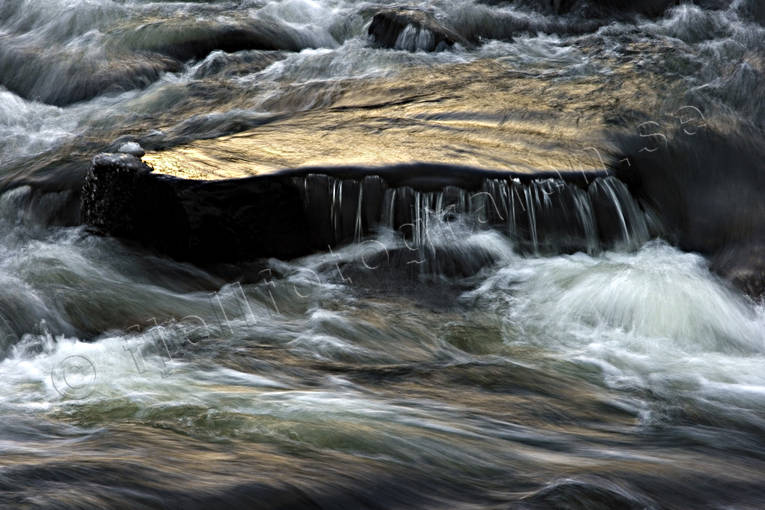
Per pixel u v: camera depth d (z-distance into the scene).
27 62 35.75
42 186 24.20
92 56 35.75
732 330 19.31
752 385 16.42
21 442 11.54
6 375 14.80
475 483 11.31
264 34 38.28
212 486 10.20
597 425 14.10
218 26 38.03
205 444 11.62
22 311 17.50
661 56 32.31
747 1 39.72
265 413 12.96
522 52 34.56
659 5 40.31
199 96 31.75
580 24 39.06
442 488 11.09
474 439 12.68
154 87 33.78
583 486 11.28
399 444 12.11
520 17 38.88
